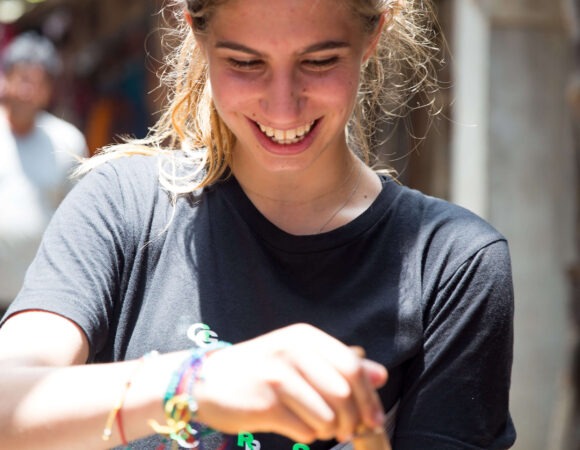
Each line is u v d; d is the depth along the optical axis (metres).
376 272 2.85
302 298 2.81
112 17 13.97
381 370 2.04
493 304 2.84
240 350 2.09
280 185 2.92
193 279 2.83
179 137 3.15
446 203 2.99
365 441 1.99
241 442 2.69
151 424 2.16
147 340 2.78
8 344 2.54
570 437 6.50
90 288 2.71
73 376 2.26
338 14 2.63
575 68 6.24
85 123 15.55
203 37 2.76
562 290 7.45
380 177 3.07
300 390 1.96
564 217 7.42
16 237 7.77
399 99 3.69
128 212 2.88
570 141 7.32
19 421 2.24
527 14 7.30
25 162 7.87
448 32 7.66
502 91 7.38
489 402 2.82
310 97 2.68
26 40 7.97
